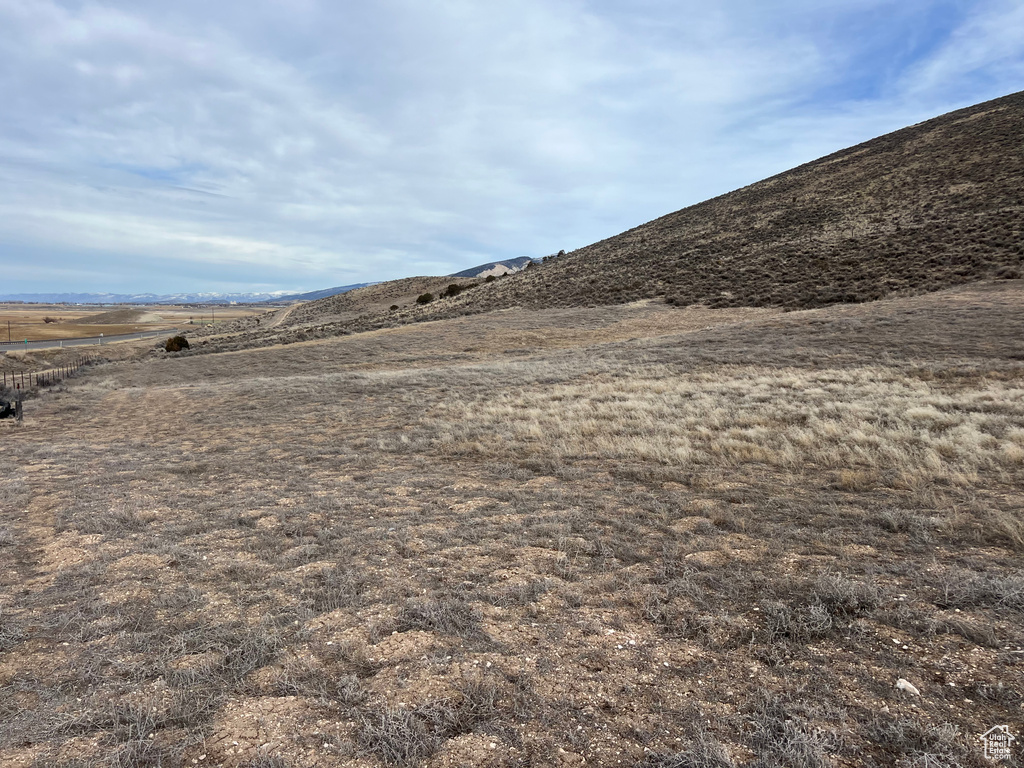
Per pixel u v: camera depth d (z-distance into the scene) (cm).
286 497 786
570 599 429
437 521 658
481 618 399
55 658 352
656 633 374
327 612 412
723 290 3725
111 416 1869
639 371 1952
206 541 594
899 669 318
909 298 2611
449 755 257
